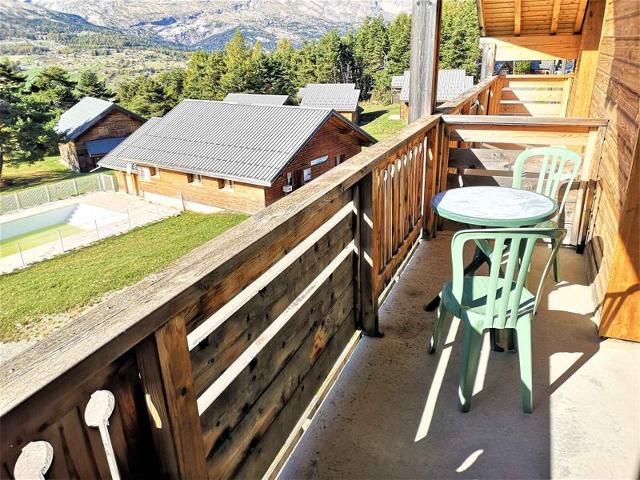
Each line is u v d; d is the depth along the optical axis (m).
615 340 2.27
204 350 1.06
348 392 1.98
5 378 0.64
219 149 17.81
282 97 40.75
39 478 0.65
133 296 0.86
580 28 6.07
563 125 3.17
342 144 19.73
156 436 0.91
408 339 2.34
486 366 2.13
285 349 1.51
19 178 27.31
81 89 43.72
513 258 1.67
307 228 1.48
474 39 45.31
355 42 56.38
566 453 1.65
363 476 1.59
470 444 1.71
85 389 0.74
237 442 1.26
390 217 2.62
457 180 3.78
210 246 1.09
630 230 2.10
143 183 19.58
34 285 12.38
